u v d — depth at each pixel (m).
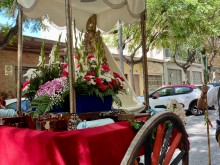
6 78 14.94
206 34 16.45
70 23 3.14
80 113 3.06
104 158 2.46
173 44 17.92
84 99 3.16
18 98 3.93
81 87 3.08
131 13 4.25
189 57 25.38
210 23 15.99
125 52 20.23
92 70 3.30
